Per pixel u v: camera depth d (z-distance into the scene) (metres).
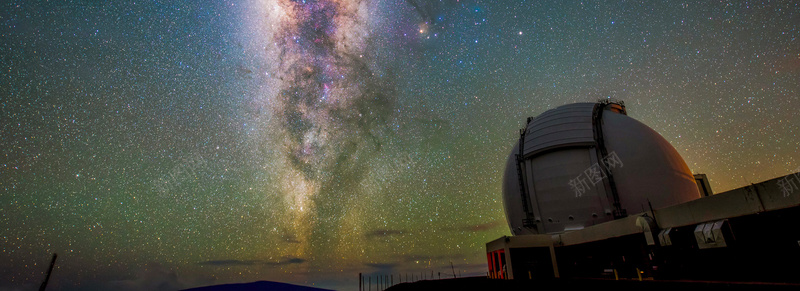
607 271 22.91
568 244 25.97
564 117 32.44
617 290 14.62
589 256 24.86
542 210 29.50
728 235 14.52
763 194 13.36
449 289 20.31
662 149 28.56
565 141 29.86
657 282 16.27
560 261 26.50
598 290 15.19
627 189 26.59
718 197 15.34
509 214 33.34
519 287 18.91
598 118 30.81
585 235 24.39
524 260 25.33
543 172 30.19
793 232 12.62
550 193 29.20
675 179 27.08
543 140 31.30
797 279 12.38
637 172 26.98
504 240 25.83
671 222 17.97
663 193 26.25
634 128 29.70
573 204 27.89
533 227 29.97
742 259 14.31
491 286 20.31
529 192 30.73
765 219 13.64
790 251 12.68
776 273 13.06
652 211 19.38
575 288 16.66
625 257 22.34
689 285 13.88
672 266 17.75
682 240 17.52
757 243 13.84
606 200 26.70
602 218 26.59
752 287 11.73
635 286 15.41
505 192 34.25
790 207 12.45
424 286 24.36
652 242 18.47
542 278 24.39
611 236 21.98
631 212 25.98
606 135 29.27
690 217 16.73
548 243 25.58
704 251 16.28
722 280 15.20
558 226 28.30
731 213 14.63
